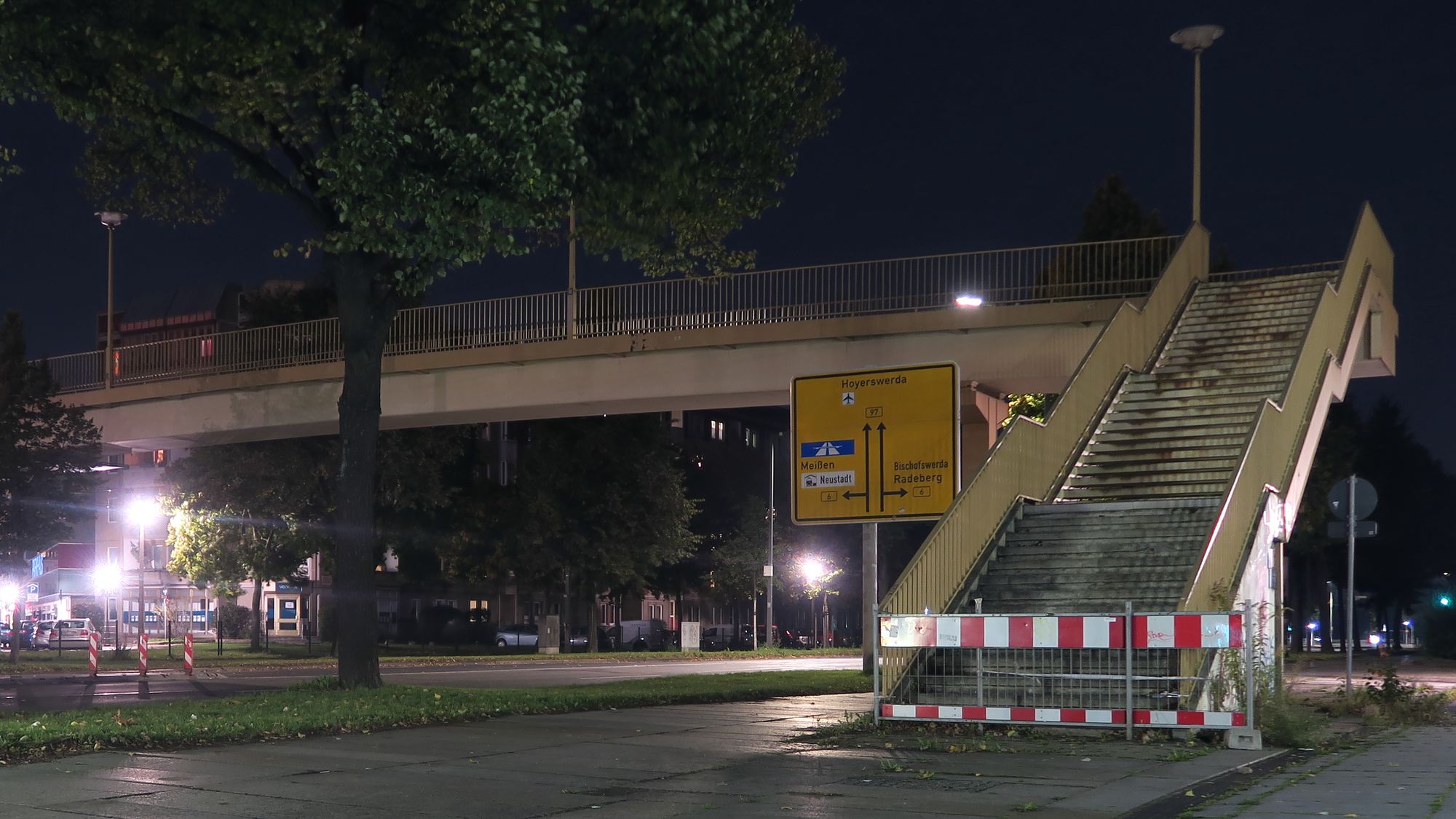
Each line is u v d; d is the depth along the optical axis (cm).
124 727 1280
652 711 1728
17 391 3459
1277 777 1118
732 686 2206
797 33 1973
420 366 3375
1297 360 2284
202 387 3725
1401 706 1753
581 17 1616
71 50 1545
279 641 6181
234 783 1004
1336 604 8238
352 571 1814
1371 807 913
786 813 898
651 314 3111
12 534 3388
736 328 3000
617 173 1661
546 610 6675
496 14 1499
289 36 1448
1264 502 1973
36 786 973
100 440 3762
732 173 1870
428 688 1870
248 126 1783
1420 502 7181
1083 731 1402
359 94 1548
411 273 1741
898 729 1455
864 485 2153
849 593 7538
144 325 8325
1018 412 3519
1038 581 1861
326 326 3597
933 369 2122
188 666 2922
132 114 1677
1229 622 1304
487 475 7312
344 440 1827
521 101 1509
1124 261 2895
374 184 1548
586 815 884
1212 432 2259
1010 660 1622
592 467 5031
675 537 5156
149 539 6138
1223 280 3594
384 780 1033
